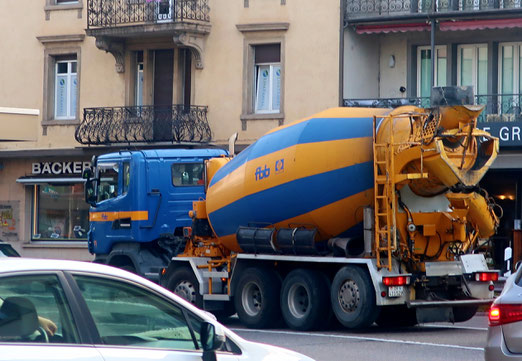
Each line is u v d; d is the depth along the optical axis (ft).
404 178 105.50
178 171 141.59
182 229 141.18
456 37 195.52
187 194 141.69
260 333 113.80
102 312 43.96
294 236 114.32
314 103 199.21
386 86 202.69
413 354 93.56
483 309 141.79
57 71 228.43
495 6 188.14
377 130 108.37
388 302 106.52
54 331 42.29
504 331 64.54
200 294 126.62
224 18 208.33
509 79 192.44
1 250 121.39
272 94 205.67
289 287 115.44
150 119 214.07
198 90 210.59
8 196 231.50
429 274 108.88
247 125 205.46
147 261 140.56
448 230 110.63
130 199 140.46
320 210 112.27
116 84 220.23
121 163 142.31
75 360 41.91
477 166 105.50
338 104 197.06
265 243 116.88
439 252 110.63
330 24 198.08
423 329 117.60
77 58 224.33
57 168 226.58
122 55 219.41
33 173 229.04
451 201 109.29
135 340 44.50
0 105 230.68
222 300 126.00
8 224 231.50
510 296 65.10
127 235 140.87
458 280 111.55
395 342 103.04
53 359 41.32
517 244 184.34
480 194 111.14
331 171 110.73
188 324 46.55
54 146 225.56
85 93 223.30
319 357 91.61
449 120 103.35
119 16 213.46
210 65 209.46
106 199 144.25
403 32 199.93
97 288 44.24
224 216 124.06
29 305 42.11
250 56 206.28
